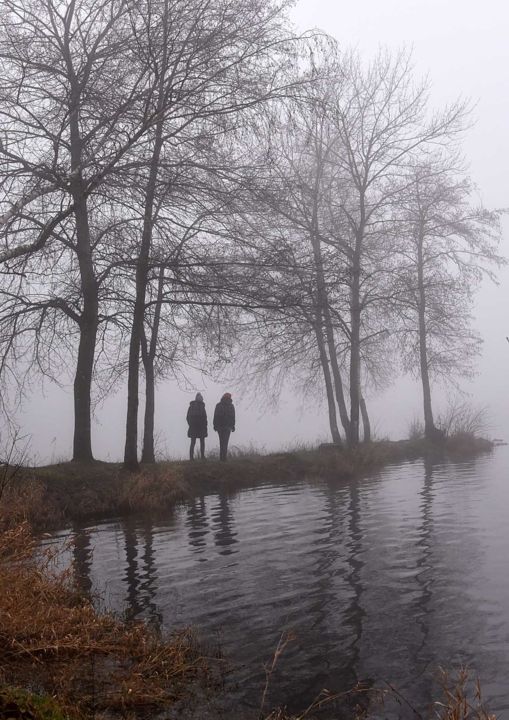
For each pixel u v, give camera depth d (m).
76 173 11.79
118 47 13.53
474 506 14.09
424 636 6.91
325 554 10.48
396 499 15.77
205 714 5.35
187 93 12.17
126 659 6.25
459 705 5.02
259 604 8.11
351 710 5.47
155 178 14.38
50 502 14.80
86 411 18.03
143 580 9.36
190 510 15.77
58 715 4.84
